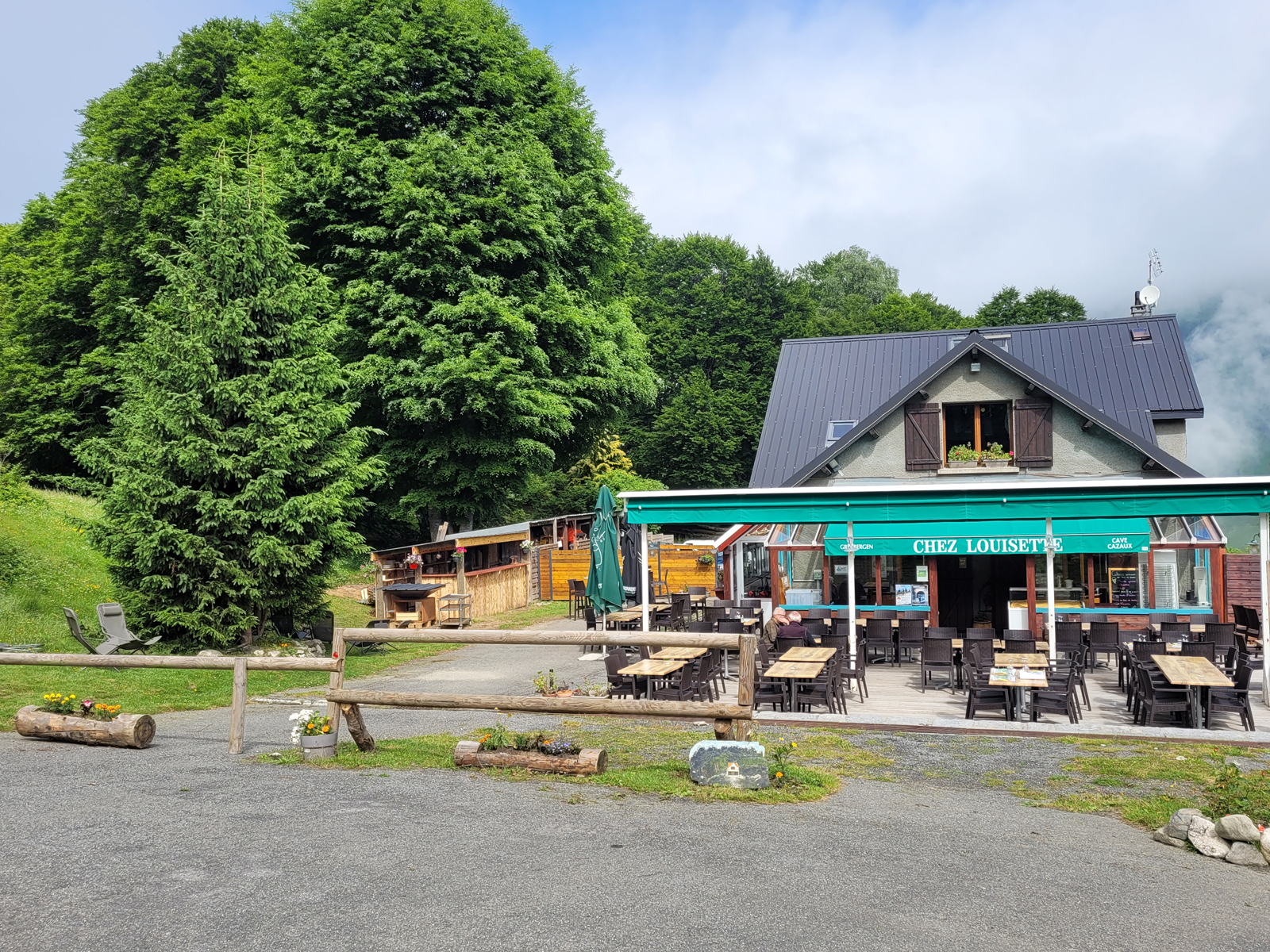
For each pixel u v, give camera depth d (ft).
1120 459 78.54
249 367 60.13
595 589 68.85
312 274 67.00
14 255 123.03
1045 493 53.72
